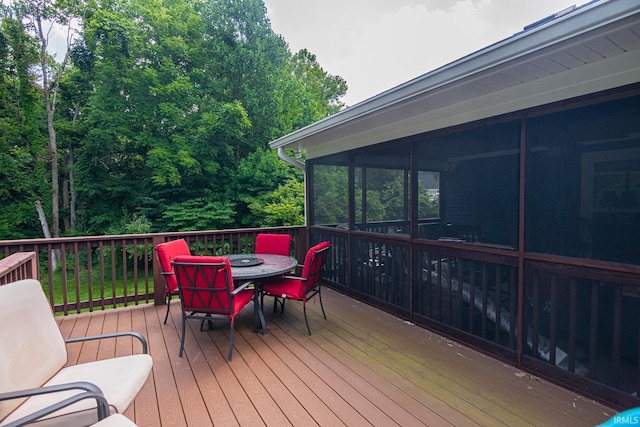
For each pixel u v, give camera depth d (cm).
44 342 175
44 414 125
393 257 384
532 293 255
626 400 203
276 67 1177
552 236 272
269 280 360
